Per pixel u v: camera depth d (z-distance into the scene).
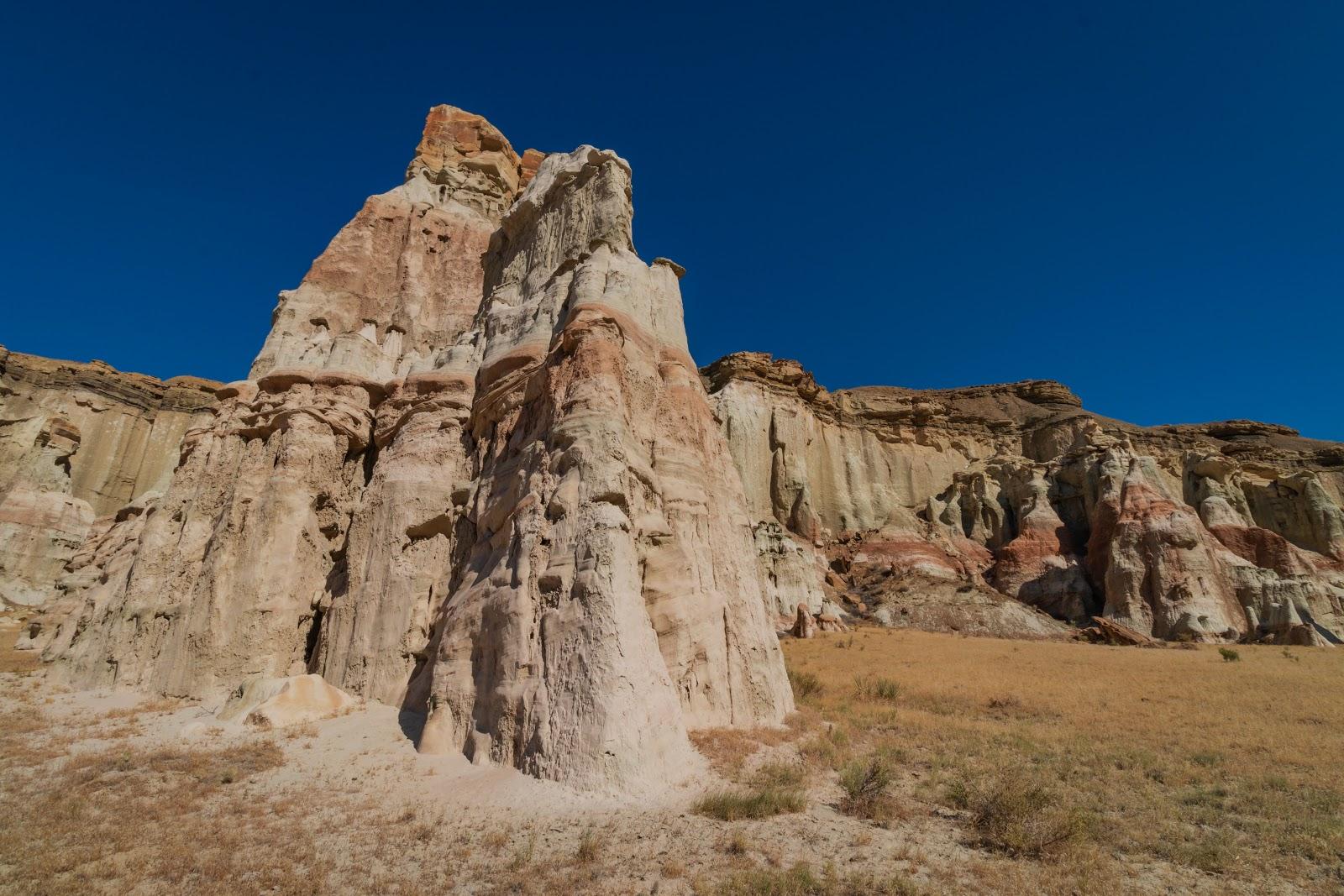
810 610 63.47
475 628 15.53
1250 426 116.62
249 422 24.95
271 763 13.53
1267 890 8.59
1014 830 9.94
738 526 21.06
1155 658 37.38
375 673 18.72
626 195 26.22
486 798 11.36
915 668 32.59
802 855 9.37
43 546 72.19
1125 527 68.06
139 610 22.80
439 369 25.39
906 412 103.31
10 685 22.67
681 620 16.20
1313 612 60.34
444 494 21.44
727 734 15.46
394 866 8.91
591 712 12.24
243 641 20.30
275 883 8.35
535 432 18.59
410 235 33.94
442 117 42.97
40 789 11.92
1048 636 60.22
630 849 9.34
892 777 13.23
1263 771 14.12
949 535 86.31
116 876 8.49
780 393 94.12
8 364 98.88
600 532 14.67
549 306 22.73
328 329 29.69
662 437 19.66
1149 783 13.45
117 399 104.44
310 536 22.70
